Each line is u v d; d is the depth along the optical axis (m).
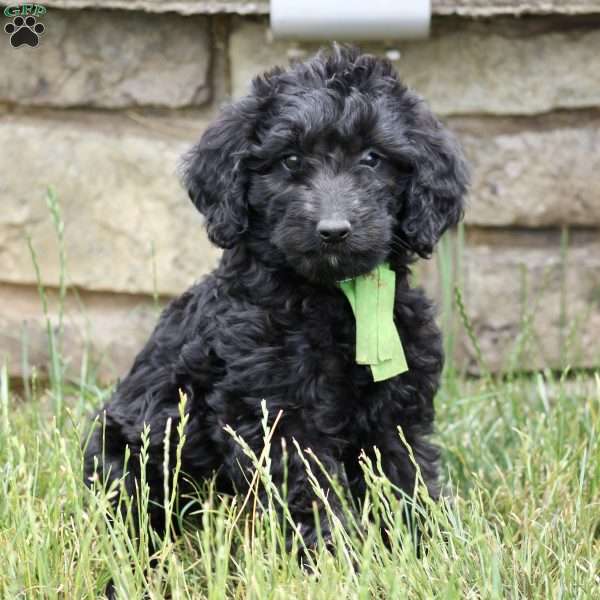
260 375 4.00
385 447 4.15
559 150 5.45
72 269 5.64
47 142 5.54
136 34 5.45
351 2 5.16
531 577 3.58
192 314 4.38
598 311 5.57
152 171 5.54
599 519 4.05
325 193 3.95
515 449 4.72
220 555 3.20
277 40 5.35
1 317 5.70
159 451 4.27
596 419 4.48
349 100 4.06
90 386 5.11
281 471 3.97
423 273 5.57
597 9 5.21
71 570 3.56
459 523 3.68
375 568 3.42
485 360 5.60
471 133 5.47
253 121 4.16
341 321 4.09
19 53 5.47
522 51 5.40
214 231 4.20
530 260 5.55
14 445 4.08
